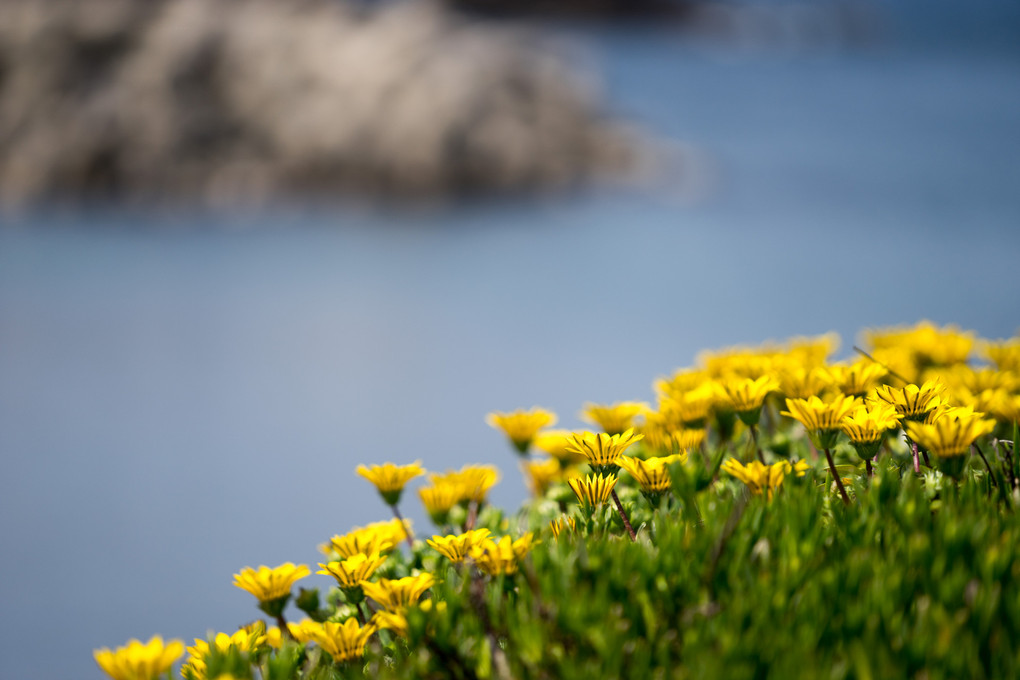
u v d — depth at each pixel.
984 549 1.31
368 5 25.47
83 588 5.80
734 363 2.43
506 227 20.14
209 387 10.44
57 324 12.95
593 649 1.28
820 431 1.62
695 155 28.47
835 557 1.39
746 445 2.18
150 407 9.88
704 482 1.71
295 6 24.33
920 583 1.30
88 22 22.55
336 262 16.66
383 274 15.82
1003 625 1.22
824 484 1.79
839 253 17.72
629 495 2.01
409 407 9.29
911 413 1.67
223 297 14.33
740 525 1.43
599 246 18.56
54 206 21.22
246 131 22.22
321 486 7.38
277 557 6.02
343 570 1.58
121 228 19.27
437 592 1.54
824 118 39.84
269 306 13.82
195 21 22.86
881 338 2.61
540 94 25.41
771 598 1.27
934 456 1.53
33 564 6.23
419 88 22.97
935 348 2.46
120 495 7.51
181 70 22.27
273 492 7.32
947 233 19.47
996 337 11.04
